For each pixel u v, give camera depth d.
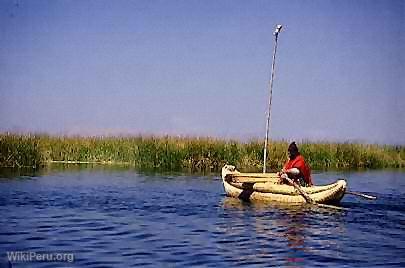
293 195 19.59
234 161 36.31
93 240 12.84
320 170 38.09
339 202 19.19
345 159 40.81
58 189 22.89
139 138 38.84
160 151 36.69
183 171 33.78
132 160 37.75
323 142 41.41
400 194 23.62
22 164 32.50
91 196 20.95
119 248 12.06
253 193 20.44
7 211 16.89
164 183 26.41
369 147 42.38
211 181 27.58
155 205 18.84
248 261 11.12
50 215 16.25
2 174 28.55
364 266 10.97
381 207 19.02
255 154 36.84
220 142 37.00
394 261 11.38
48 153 38.28
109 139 39.44
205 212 17.39
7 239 12.84
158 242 12.71
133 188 24.03
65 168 34.03
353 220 16.19
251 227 14.80
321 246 12.64
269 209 18.12
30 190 22.27
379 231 14.52
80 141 39.38
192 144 36.53
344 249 12.40
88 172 31.75
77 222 15.12
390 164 42.53
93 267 10.51
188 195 21.84
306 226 15.12
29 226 14.45
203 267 10.60
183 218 16.14
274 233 14.02
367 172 36.78
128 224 14.95
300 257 11.56
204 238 13.23
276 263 11.02
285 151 37.41
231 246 12.42
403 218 16.64
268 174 21.73
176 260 11.09
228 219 16.06
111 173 31.55
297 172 19.81
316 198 19.09
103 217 16.05
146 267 10.55
